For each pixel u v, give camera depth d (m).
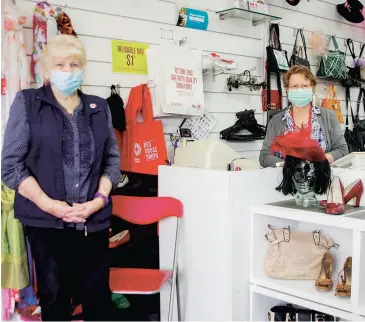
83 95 1.98
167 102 3.17
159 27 3.28
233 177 2.11
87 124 1.91
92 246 1.93
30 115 1.80
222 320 2.19
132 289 2.10
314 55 4.57
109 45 3.01
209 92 3.65
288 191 2.26
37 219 1.80
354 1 4.82
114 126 2.90
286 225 2.35
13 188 1.80
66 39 1.85
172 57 3.22
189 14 3.43
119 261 2.79
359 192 2.12
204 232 2.25
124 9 3.07
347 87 4.95
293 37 4.41
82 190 1.88
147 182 3.02
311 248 2.19
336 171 2.26
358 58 4.95
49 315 1.86
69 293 1.96
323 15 4.76
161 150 3.11
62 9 2.77
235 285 2.15
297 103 2.54
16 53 2.37
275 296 2.10
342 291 1.93
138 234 2.83
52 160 1.81
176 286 2.40
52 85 1.88
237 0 3.69
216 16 3.68
